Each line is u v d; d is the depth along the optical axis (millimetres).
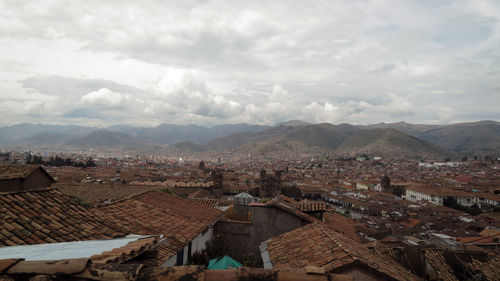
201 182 126000
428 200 142875
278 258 11328
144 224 15062
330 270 8758
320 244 11281
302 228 13688
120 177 115250
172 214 17859
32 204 11039
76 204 12500
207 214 19469
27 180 19516
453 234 56250
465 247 20312
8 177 16875
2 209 10008
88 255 6172
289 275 4258
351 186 198875
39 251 6883
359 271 8719
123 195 38812
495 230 57125
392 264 11742
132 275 3674
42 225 10102
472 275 17328
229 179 169375
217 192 106625
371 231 58062
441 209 102312
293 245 12078
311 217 18469
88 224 11367
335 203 146000
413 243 31766
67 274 3764
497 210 108875
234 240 19359
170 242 13961
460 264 18078
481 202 127625
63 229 10359
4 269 3908
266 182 126125
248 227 19359
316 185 184250
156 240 7168
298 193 128750
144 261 6672
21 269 3896
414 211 101562
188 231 15898
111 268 3818
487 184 170500
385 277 8688
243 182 160000
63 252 6477
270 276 4188
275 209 18953
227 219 20672
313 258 10211
